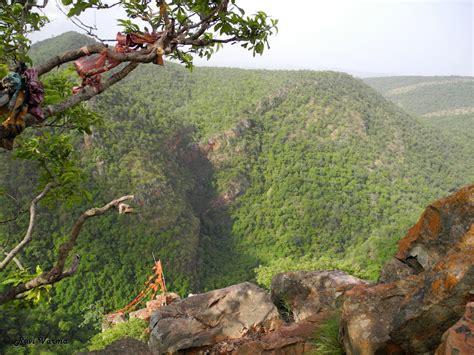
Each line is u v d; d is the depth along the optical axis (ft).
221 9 14.44
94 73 12.64
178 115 519.60
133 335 69.41
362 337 15.30
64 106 12.47
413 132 559.79
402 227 275.80
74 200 21.33
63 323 204.44
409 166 492.54
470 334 10.46
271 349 20.97
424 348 14.15
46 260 258.98
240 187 451.12
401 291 16.83
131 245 298.76
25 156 20.48
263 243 415.23
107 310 259.80
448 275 13.52
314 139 492.54
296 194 434.71
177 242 313.94
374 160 477.36
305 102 534.37
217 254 399.65
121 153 350.43
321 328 20.47
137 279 283.59
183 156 453.99
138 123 405.59
